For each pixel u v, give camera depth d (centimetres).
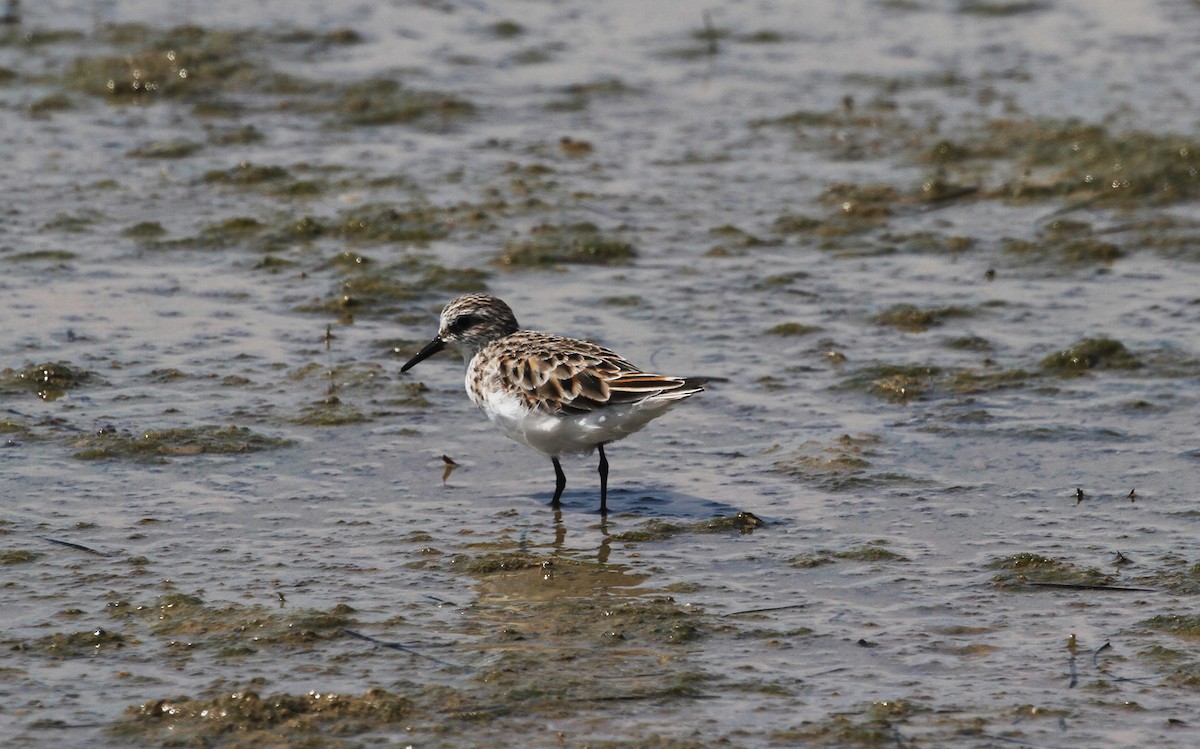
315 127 2391
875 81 2623
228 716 897
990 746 875
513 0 3047
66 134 2317
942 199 2106
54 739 877
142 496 1247
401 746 872
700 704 923
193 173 2164
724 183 2164
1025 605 1062
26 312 1667
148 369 1524
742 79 2642
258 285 1778
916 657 986
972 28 2927
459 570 1123
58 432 1365
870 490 1277
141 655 979
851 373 1544
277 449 1354
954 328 1670
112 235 1920
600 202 2073
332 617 1030
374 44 2770
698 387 1191
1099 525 1199
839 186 2123
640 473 1327
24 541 1155
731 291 1784
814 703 925
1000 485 1284
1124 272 1838
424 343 1628
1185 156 2152
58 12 2862
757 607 1062
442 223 1983
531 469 1338
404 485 1293
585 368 1233
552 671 960
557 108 2494
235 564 1124
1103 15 2977
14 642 991
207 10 2917
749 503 1259
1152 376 1527
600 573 1123
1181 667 966
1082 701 926
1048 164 2209
